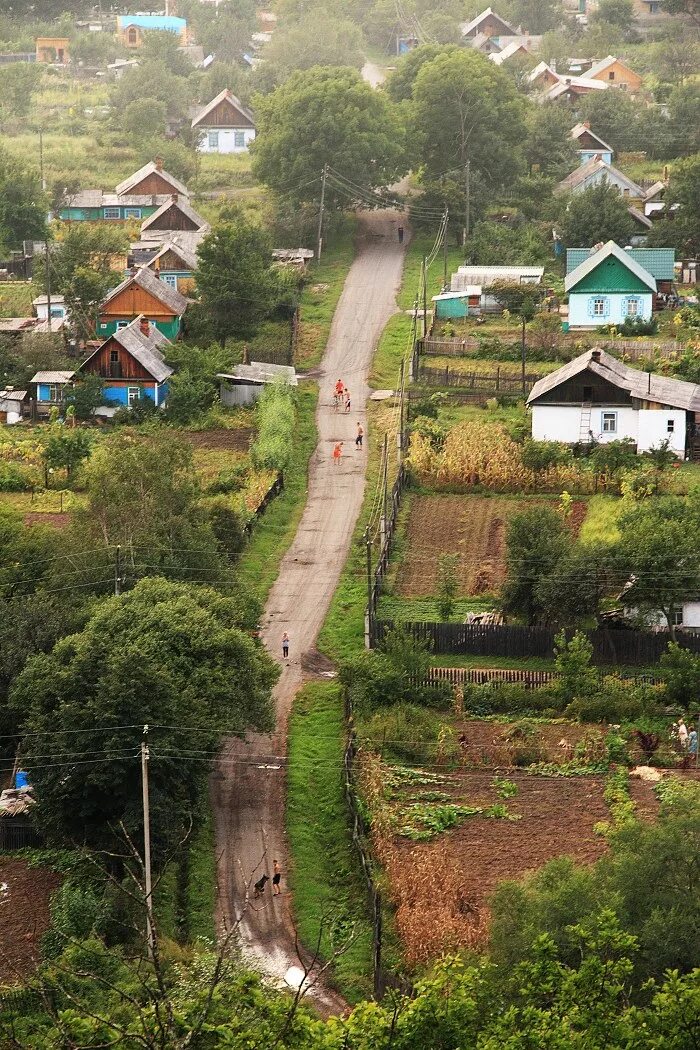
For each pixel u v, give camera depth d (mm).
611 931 122125
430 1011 113500
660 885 137750
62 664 192750
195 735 184500
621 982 124938
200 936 172500
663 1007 111250
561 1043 108688
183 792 183625
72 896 169875
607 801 195500
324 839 194125
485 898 173250
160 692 182750
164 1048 95875
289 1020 99125
